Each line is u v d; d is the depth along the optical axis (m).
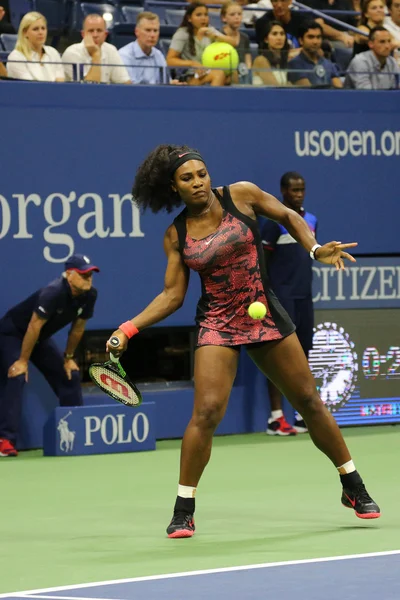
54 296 22.62
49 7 28.28
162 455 23.22
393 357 27.38
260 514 16.38
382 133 27.41
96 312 24.84
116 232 25.03
